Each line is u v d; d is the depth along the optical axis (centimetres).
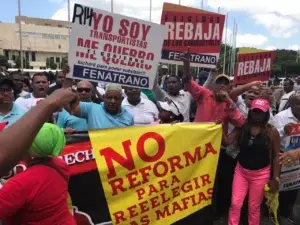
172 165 385
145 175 377
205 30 564
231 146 498
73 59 414
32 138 114
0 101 411
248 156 445
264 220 530
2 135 111
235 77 650
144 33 433
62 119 451
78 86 473
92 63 421
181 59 512
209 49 570
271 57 660
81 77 420
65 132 353
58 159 271
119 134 369
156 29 437
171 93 644
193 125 391
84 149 357
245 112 560
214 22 564
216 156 402
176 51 562
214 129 398
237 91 495
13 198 236
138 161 374
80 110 433
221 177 509
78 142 355
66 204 265
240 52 646
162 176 382
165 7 554
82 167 356
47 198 246
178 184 389
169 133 384
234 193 457
